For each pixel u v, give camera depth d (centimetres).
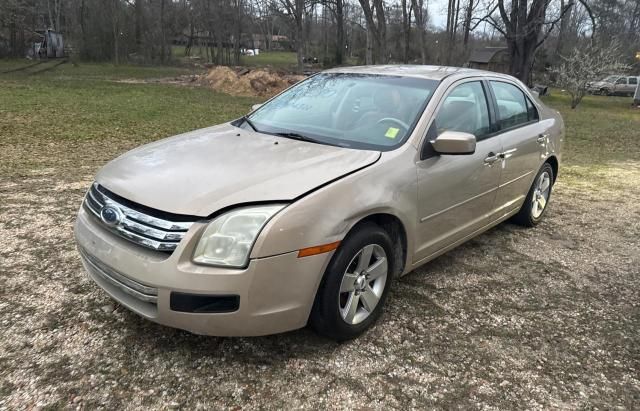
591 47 2880
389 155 325
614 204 662
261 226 257
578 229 550
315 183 280
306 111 397
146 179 286
